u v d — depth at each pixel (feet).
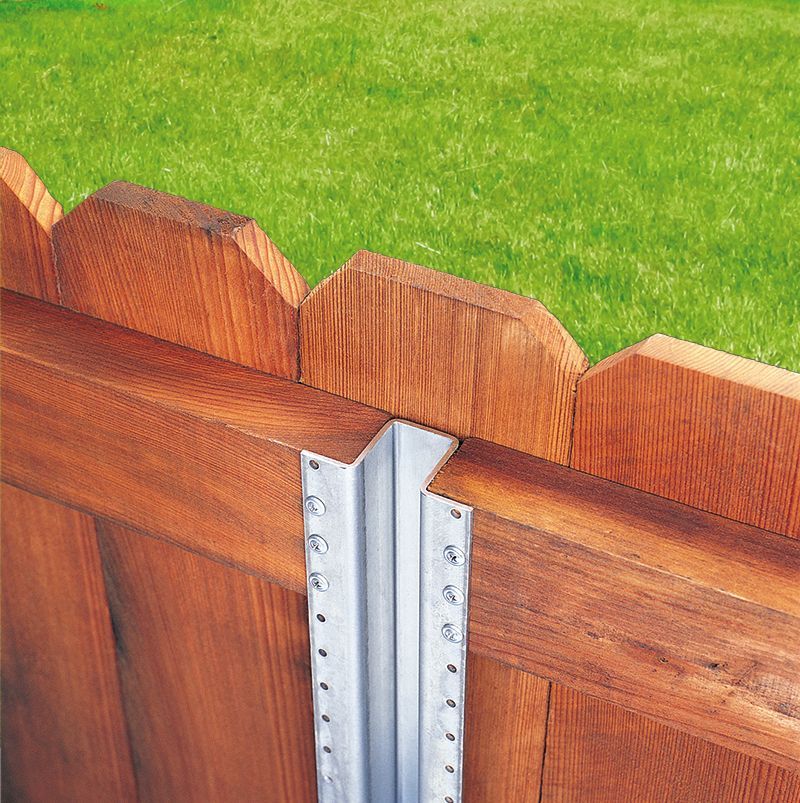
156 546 3.68
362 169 10.12
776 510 2.72
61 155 10.56
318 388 3.18
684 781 3.29
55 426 3.46
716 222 9.19
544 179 9.89
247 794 4.36
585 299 8.29
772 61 12.14
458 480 2.90
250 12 13.01
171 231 3.07
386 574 3.40
